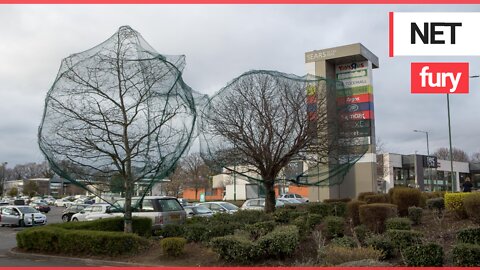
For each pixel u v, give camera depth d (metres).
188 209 22.08
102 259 11.43
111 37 12.65
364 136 17.77
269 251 9.94
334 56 25.17
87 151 12.48
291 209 16.20
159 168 12.55
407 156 62.28
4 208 27.67
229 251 10.09
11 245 16.25
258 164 15.76
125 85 12.48
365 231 11.14
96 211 22.12
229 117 15.30
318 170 16.41
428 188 63.84
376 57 26.58
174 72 12.51
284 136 15.06
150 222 13.96
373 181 24.00
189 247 11.68
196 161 58.94
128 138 12.52
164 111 12.42
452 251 8.65
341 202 17.34
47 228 13.45
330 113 15.65
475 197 11.95
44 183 95.31
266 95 15.27
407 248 8.73
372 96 24.98
